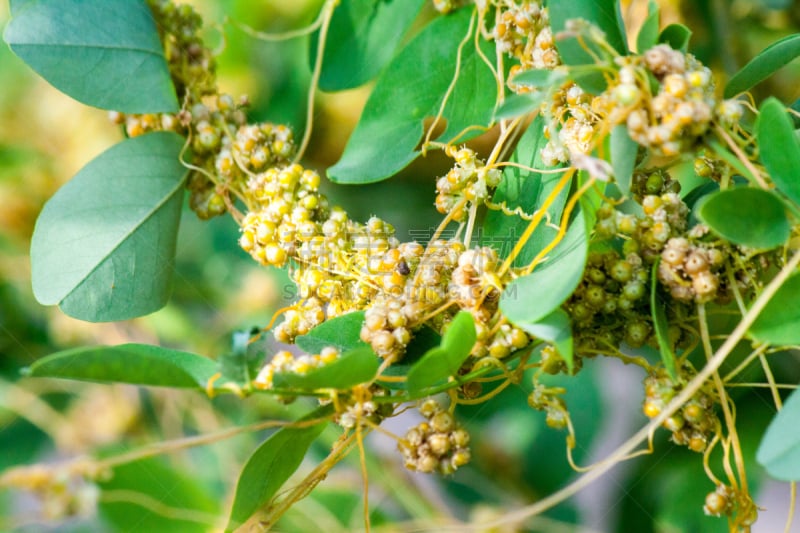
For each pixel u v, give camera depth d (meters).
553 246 0.29
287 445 0.29
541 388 0.29
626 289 0.28
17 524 0.31
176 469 0.32
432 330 0.29
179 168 0.32
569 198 0.30
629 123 0.28
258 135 0.32
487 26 0.32
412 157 0.31
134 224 0.31
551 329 0.28
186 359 0.29
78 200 0.31
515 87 0.31
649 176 0.30
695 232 0.28
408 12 0.33
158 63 0.32
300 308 0.30
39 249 0.31
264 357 0.28
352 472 0.35
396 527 0.35
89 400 0.35
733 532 0.29
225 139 0.32
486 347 0.29
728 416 0.29
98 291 0.31
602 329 0.29
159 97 0.32
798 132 0.29
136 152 0.32
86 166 0.32
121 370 0.28
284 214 0.31
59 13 0.31
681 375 0.29
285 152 0.32
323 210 0.31
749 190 0.27
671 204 0.28
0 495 0.32
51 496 0.28
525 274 0.29
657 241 0.28
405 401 0.29
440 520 0.35
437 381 0.29
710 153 0.29
